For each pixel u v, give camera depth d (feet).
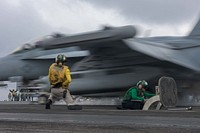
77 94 75.66
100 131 15.98
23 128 17.24
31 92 94.12
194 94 76.02
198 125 17.74
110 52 71.00
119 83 74.33
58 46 63.41
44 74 94.94
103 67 74.13
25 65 95.66
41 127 17.54
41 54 94.94
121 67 74.54
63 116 24.75
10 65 95.71
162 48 80.02
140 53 70.64
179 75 76.23
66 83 38.04
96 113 28.81
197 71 76.43
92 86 73.77
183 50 82.69
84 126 17.72
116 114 27.27
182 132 15.26
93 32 63.46
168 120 20.94
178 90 75.87
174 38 88.63
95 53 72.02
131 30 62.85
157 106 41.91
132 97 42.80
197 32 90.48
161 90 41.52
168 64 74.84
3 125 18.52
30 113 28.40
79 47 68.28
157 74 75.36
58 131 16.07
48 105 38.37
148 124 18.35
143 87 43.93
